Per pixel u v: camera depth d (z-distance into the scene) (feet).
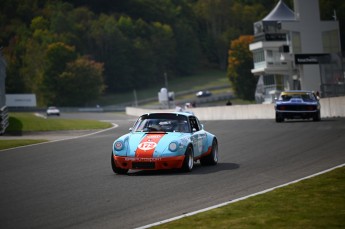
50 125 554.46
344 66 538.47
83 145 304.71
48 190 147.33
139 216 109.40
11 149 302.66
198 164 193.88
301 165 175.22
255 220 99.71
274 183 142.61
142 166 167.02
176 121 180.65
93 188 146.51
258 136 301.63
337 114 475.31
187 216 105.19
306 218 99.96
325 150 213.25
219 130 380.37
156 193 134.21
